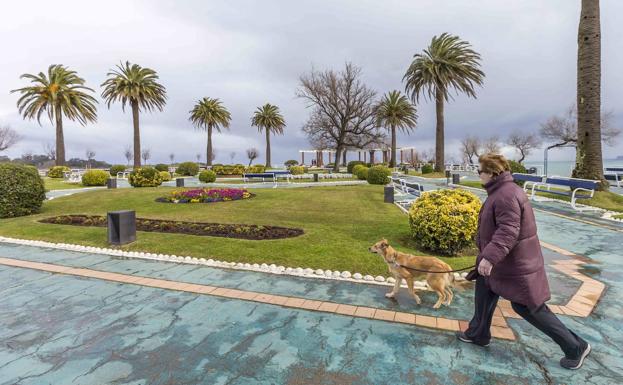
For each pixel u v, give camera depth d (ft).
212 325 11.33
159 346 9.98
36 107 112.47
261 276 16.43
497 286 8.57
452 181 69.26
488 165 8.76
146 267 18.17
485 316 9.47
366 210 34.81
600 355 9.20
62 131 119.14
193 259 19.21
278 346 9.92
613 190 51.98
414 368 8.74
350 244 21.18
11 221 32.09
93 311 12.57
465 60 91.56
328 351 9.62
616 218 29.27
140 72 121.39
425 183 73.05
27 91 111.65
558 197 41.22
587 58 38.65
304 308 12.62
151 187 68.13
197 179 103.65
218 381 8.27
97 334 10.77
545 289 8.30
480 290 9.52
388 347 9.80
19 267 18.37
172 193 47.85
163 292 14.47
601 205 35.35
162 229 27.50
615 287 14.15
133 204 41.88
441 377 8.33
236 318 11.85
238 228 26.32
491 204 8.61
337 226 26.76
